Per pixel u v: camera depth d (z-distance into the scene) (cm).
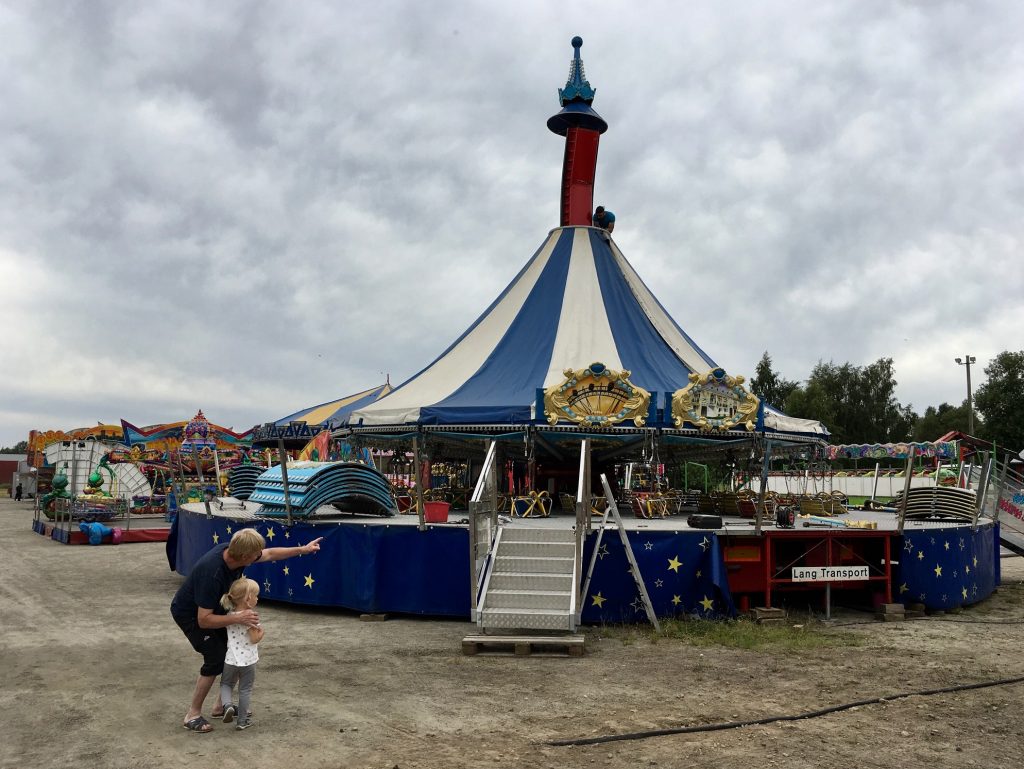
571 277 1569
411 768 475
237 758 495
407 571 982
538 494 1259
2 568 1518
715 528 998
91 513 2322
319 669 731
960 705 615
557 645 791
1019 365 5741
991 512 1355
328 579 1023
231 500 1585
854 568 999
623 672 721
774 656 786
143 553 1809
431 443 1486
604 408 1258
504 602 847
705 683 680
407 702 621
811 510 1417
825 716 584
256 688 664
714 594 962
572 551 923
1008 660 775
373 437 1402
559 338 1458
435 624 957
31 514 3419
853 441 6706
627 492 1559
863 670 727
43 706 611
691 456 1727
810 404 5941
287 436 2847
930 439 6612
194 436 2794
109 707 608
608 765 480
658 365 1438
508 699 630
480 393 1364
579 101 1741
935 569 1068
